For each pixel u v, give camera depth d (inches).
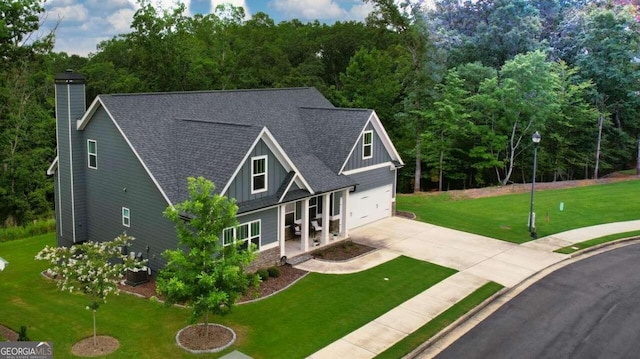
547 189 1571.1
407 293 757.9
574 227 1135.0
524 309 716.7
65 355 565.0
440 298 741.3
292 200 866.8
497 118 1680.6
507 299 751.1
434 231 1088.8
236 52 2266.2
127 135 808.3
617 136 1920.5
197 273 565.3
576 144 1849.2
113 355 565.9
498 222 1168.2
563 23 2087.8
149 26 1676.9
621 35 1796.3
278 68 2219.5
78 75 879.7
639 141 1894.7
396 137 1798.7
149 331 625.0
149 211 800.9
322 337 618.5
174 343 595.2
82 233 922.1
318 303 716.7
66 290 761.0
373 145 1114.1
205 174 797.2
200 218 581.3
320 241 977.5
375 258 910.4
